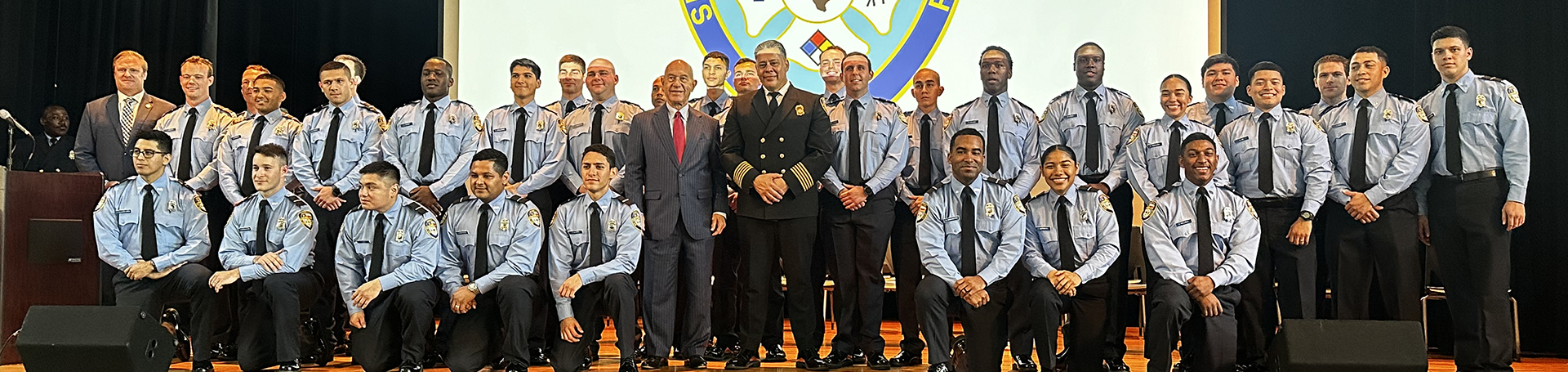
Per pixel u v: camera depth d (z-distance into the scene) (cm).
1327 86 405
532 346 414
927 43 538
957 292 368
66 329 309
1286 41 544
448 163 432
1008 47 536
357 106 439
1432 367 421
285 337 386
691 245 396
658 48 545
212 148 450
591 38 546
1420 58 478
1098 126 420
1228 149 402
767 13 541
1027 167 418
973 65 537
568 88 448
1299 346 303
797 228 389
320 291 407
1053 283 366
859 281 401
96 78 514
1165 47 529
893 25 538
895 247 422
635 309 412
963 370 384
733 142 398
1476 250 381
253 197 402
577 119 438
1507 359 380
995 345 370
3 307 381
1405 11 524
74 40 512
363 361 386
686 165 397
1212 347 360
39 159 489
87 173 426
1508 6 461
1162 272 367
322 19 575
